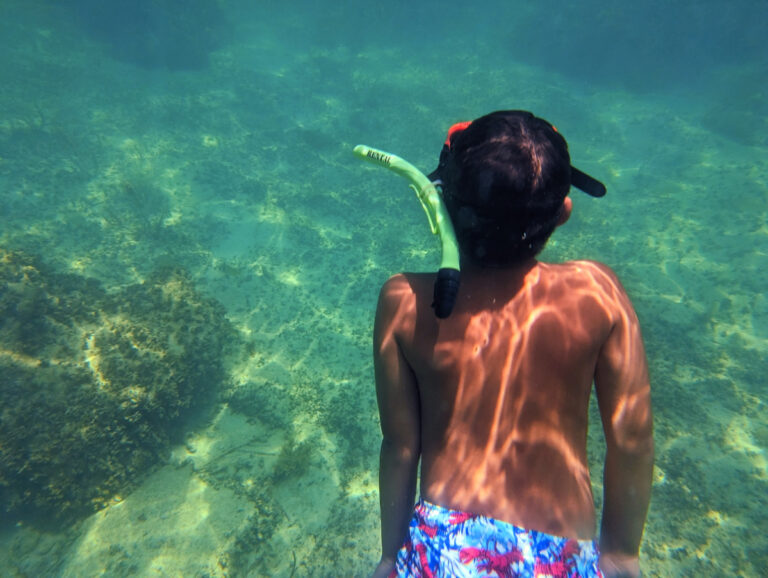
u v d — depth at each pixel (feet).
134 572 16.38
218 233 35.19
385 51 87.20
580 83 80.43
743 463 19.98
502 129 2.82
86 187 39.93
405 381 3.72
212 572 16.39
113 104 56.65
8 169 40.50
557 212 2.92
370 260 33.19
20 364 18.48
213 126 52.75
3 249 22.02
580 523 3.36
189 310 23.12
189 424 21.39
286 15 101.30
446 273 2.56
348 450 20.26
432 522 3.38
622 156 53.83
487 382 3.45
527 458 3.41
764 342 27.20
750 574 16.10
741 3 78.02
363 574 16.47
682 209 41.75
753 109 62.59
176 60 70.28
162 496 18.54
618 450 3.59
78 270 30.25
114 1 70.08
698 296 31.09
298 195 39.93
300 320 27.50
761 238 36.35
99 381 19.19
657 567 16.38
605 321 3.39
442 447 3.59
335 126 55.36
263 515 17.88
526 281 3.44
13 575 16.43
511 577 3.08
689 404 22.63
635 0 81.51
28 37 68.64
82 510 17.94
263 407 22.04
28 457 17.34
